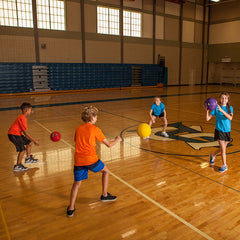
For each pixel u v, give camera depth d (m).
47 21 16.25
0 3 14.57
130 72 20.11
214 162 4.41
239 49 22.42
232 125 7.30
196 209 2.87
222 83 25.38
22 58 15.59
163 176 3.81
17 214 2.78
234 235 2.41
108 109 10.20
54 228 2.52
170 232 2.45
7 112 9.43
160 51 21.78
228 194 3.24
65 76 17.06
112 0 18.42
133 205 2.96
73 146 5.30
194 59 24.41
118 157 4.66
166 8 21.42
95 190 3.35
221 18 23.52
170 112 9.54
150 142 5.60
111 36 18.84
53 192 3.30
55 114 9.02
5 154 4.81
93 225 2.57
